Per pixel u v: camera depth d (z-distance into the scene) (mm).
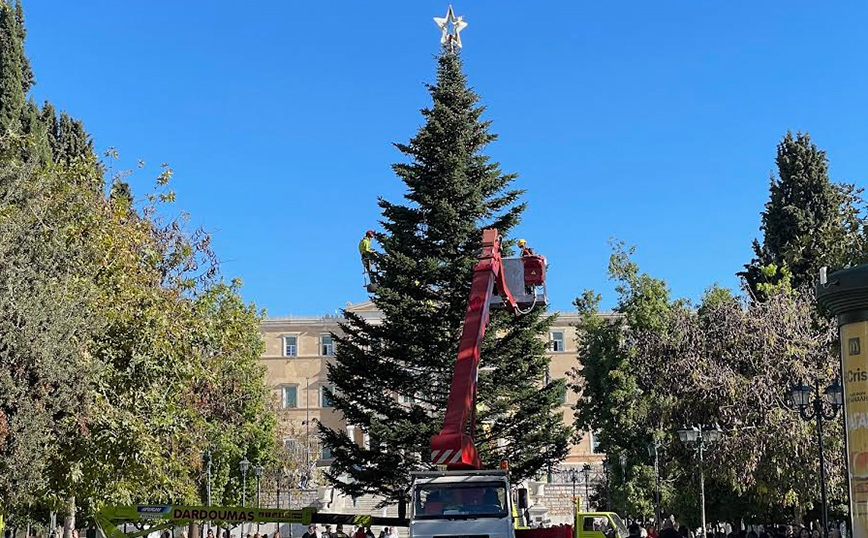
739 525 47250
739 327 42594
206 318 32156
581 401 51656
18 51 43969
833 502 40281
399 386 39312
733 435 39219
